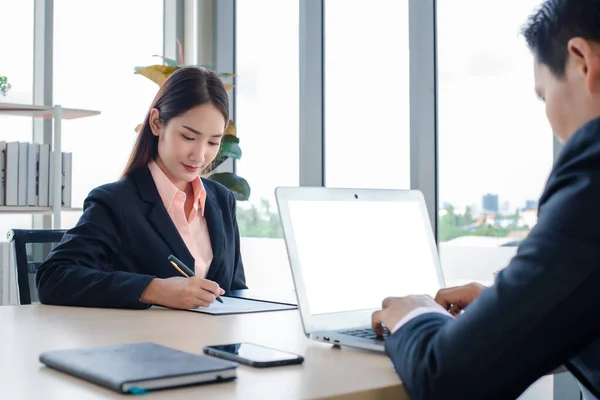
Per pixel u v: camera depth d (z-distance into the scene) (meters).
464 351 0.73
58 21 3.64
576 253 0.71
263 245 3.65
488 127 2.59
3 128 3.48
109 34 3.81
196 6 4.00
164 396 0.72
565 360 0.74
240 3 3.88
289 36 3.51
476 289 1.18
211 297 1.44
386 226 1.28
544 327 0.71
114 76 3.81
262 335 1.14
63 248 1.62
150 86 3.91
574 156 0.77
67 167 3.28
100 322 1.26
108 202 1.70
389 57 2.95
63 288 1.51
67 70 3.67
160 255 1.72
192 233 1.87
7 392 0.74
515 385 0.73
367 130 3.05
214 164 3.24
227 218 1.97
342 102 3.18
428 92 2.78
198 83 1.78
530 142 2.45
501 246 2.56
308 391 0.76
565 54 0.82
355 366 0.90
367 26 3.05
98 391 0.74
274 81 3.60
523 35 0.89
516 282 0.73
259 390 0.76
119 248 1.70
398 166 2.92
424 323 0.85
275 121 3.59
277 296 1.74
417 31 2.80
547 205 0.76
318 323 1.10
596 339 0.75
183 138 1.77
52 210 3.22
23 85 3.57
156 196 1.77
